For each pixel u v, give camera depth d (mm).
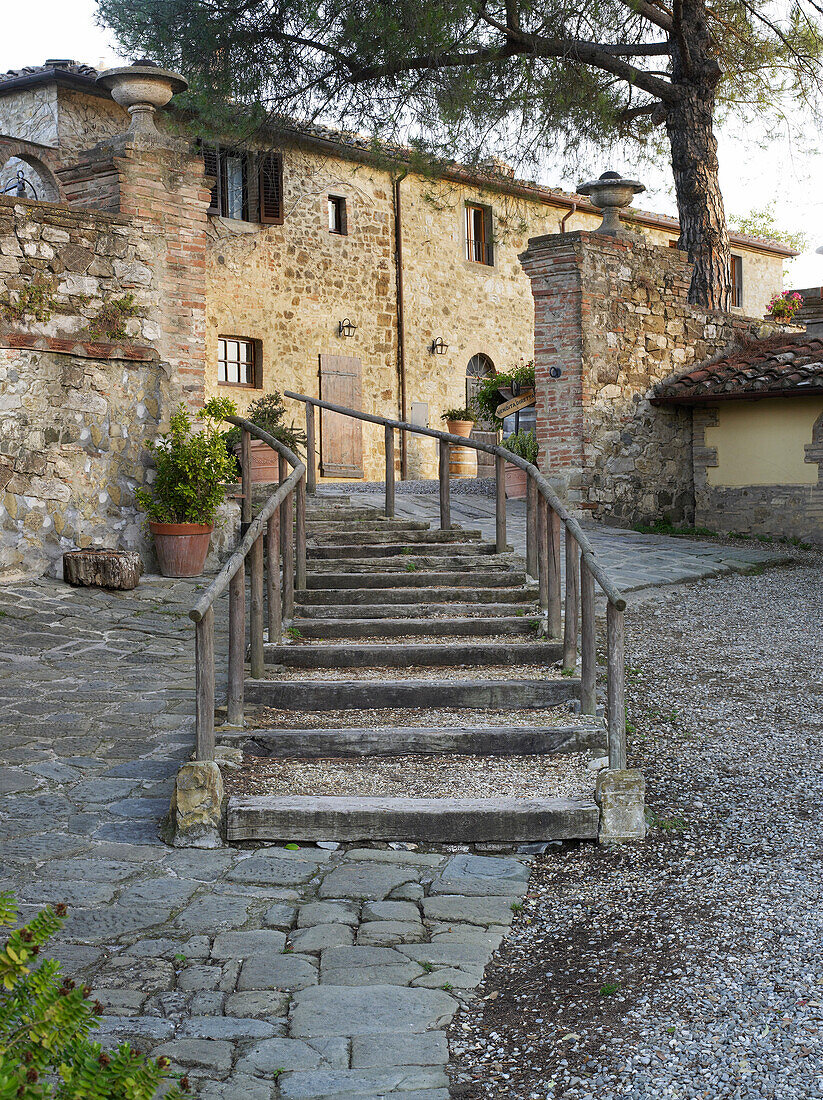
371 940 3590
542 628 6910
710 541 12609
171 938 3574
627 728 5840
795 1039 2797
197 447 9664
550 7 12547
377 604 7527
